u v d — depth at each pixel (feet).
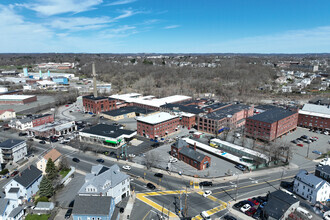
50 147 397.19
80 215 209.77
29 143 404.57
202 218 221.87
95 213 208.44
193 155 329.31
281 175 303.89
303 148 398.62
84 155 365.20
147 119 453.99
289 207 217.56
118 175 256.32
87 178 246.27
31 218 225.76
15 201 233.76
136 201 249.75
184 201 248.52
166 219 220.23
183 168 322.55
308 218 209.67
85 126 511.40
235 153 368.89
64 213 232.94
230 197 255.29
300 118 515.50
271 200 229.66
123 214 228.63
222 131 467.93
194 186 276.62
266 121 421.18
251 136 444.14
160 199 252.42
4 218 213.87
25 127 474.49
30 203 250.37
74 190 271.49
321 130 488.85
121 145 403.13
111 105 647.97
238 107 569.64
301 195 259.80
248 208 232.12
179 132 478.59
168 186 277.44
